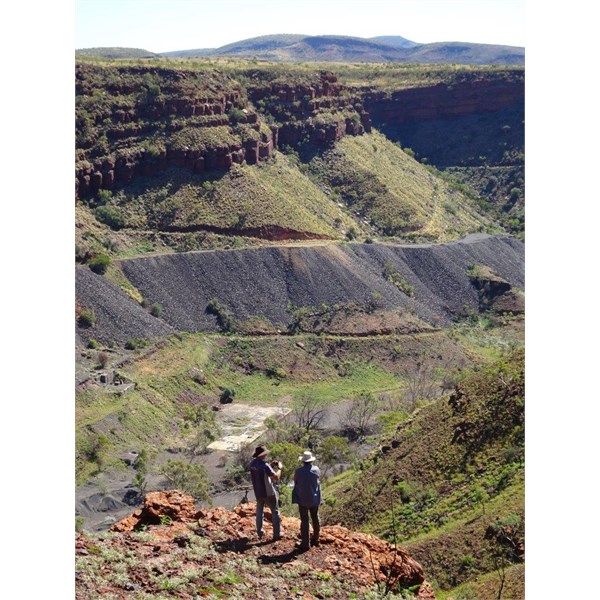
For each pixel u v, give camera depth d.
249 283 125.06
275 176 155.00
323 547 16.91
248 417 91.75
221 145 144.62
